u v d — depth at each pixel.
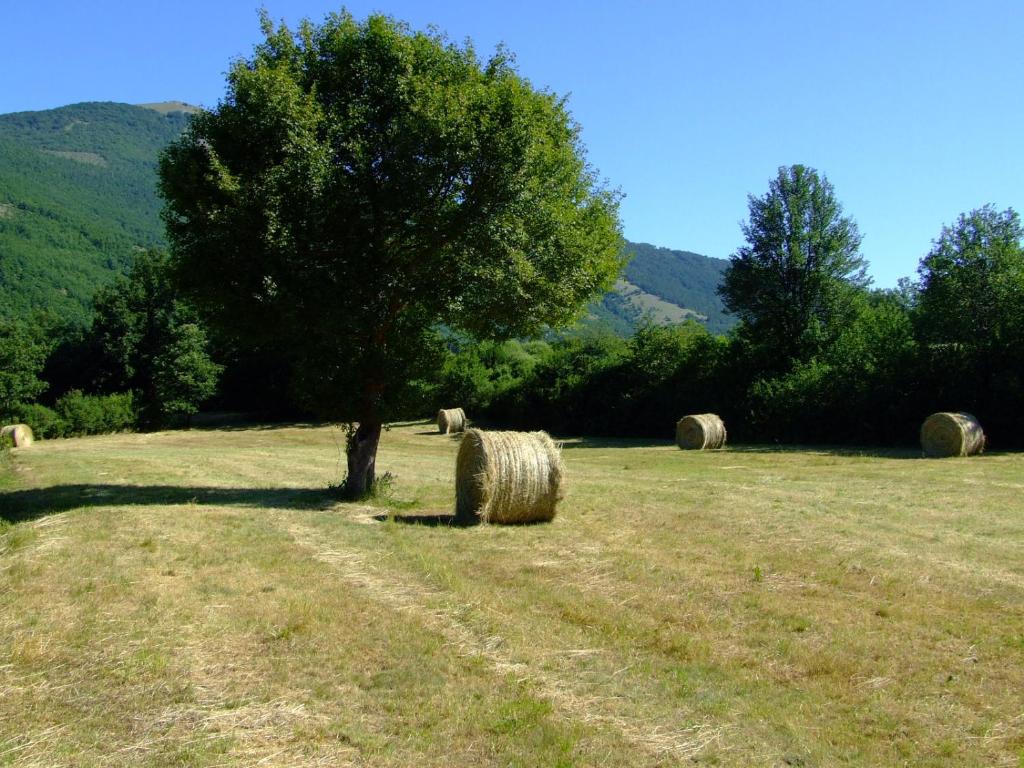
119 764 4.04
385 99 12.54
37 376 48.12
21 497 14.53
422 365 13.55
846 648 5.95
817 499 13.37
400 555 8.93
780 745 4.40
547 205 12.59
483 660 5.58
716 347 37.66
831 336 35.84
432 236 12.64
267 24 13.11
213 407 55.19
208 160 12.19
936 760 4.25
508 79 12.59
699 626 6.46
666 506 12.70
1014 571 8.23
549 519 11.30
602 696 5.02
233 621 6.32
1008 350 24.77
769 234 37.00
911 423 27.17
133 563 8.20
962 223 26.45
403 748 4.27
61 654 5.51
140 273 48.50
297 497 14.11
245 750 4.21
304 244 11.98
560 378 42.03
